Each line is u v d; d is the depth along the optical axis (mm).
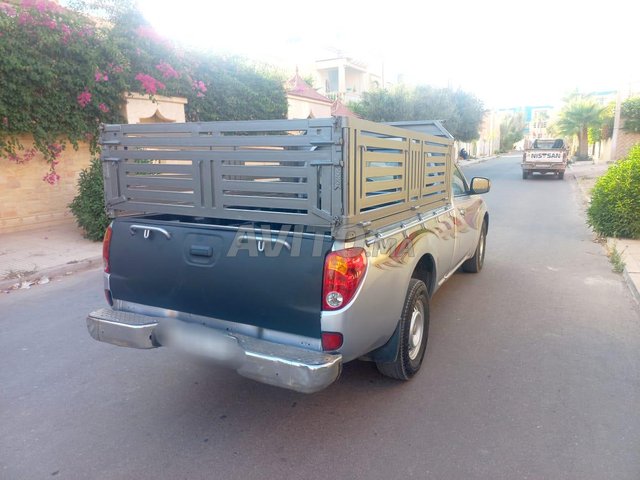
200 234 3352
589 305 5758
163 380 4102
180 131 3494
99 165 9375
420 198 4281
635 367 4199
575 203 15305
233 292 3246
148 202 3693
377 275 3246
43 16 9266
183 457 3094
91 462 3051
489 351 4551
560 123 40875
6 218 9836
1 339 4980
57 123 10047
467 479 2842
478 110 31750
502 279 6824
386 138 3500
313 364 2863
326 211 2979
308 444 3209
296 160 3037
